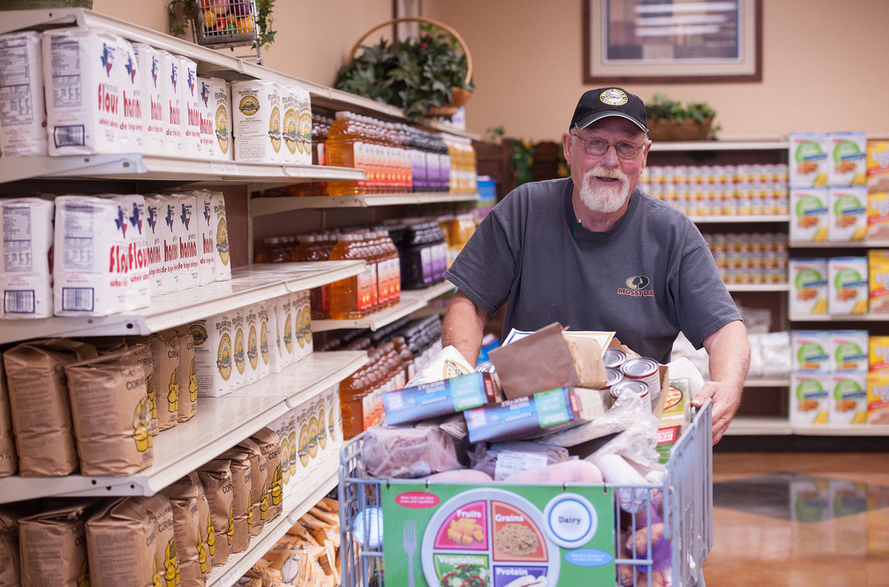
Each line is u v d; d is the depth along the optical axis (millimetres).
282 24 3789
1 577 1878
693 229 2195
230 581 2242
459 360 1740
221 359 2625
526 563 1326
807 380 5977
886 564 3973
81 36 1767
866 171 5832
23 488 1852
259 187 3434
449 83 4637
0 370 1840
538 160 6848
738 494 5062
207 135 2490
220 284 2525
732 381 1835
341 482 1408
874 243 5848
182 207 2354
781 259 6125
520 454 1387
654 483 1289
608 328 2246
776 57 6652
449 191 5230
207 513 2191
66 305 1817
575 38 6855
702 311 2123
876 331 6355
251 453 2451
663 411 1612
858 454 5957
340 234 3760
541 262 2291
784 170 5992
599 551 1302
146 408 1894
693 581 1506
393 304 4055
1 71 1805
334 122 3621
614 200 2072
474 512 1336
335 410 3346
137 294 1922
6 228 1817
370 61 4504
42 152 1813
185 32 2912
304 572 2771
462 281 2367
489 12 6938
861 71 6586
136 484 1826
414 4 6109
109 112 1840
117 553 1846
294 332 3219
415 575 1369
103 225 1803
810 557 4070
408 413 1432
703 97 6750
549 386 1429
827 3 6566
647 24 6762
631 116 1994
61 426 1834
